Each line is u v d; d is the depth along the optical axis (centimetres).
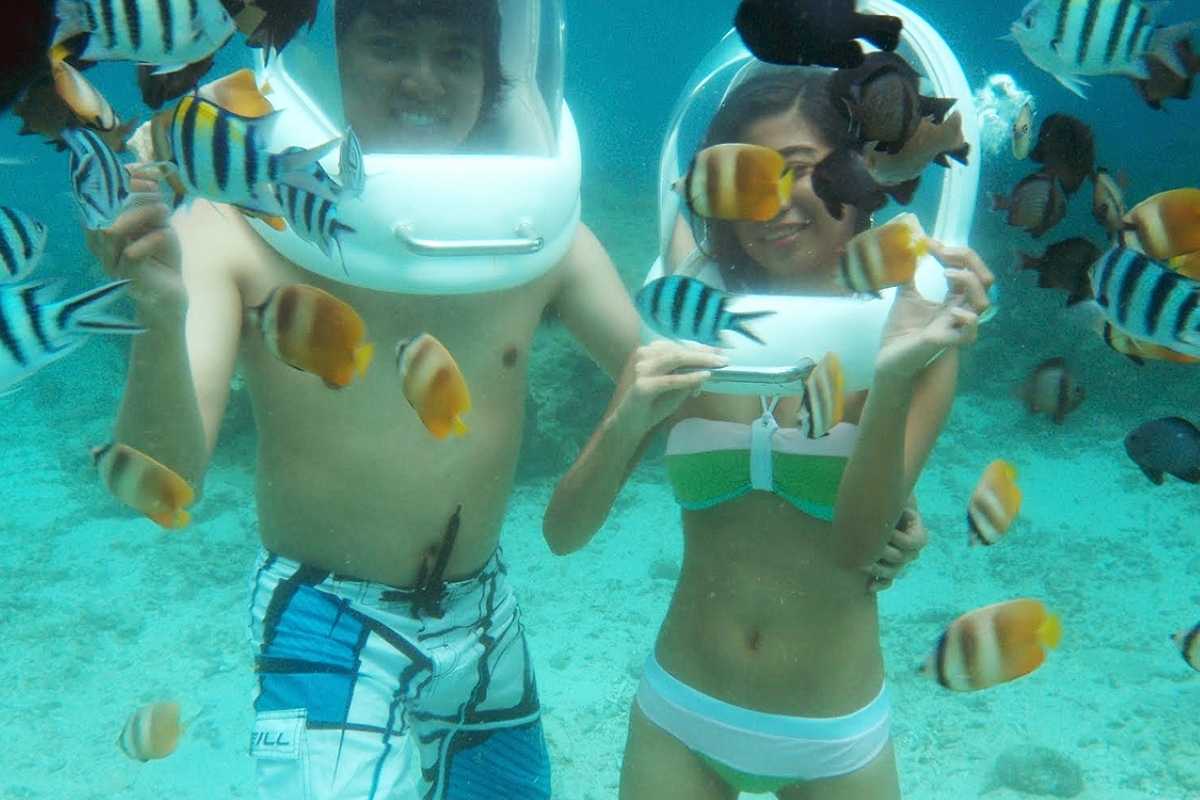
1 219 189
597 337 350
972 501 265
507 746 357
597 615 834
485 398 316
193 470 270
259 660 306
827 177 236
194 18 185
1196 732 649
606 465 301
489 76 303
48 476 1154
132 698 727
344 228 204
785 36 209
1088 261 252
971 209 299
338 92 289
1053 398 337
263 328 225
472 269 267
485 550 331
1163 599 867
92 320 155
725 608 317
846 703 313
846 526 286
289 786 284
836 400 248
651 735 327
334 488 304
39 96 191
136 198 222
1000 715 680
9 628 825
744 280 316
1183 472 287
